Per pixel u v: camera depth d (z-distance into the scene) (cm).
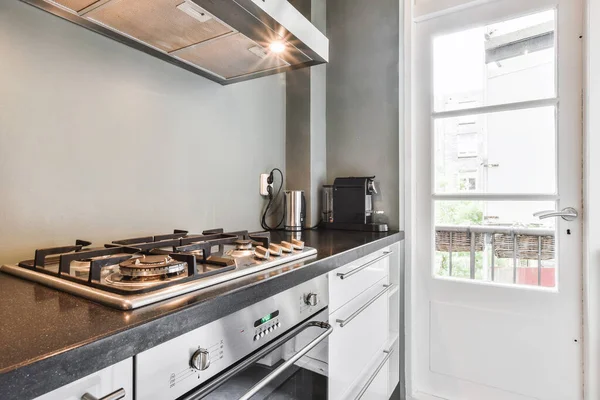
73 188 100
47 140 95
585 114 139
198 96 141
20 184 89
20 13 89
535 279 152
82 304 57
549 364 148
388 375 160
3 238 86
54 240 96
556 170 147
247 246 102
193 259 69
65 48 98
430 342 174
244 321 69
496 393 158
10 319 50
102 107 107
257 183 172
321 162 195
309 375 93
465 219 167
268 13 94
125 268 69
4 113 87
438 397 171
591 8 137
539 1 150
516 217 156
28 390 38
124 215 113
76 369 42
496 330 159
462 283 166
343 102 195
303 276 86
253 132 170
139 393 50
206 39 109
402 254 175
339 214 184
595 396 137
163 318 52
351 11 193
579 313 142
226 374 64
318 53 120
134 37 108
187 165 136
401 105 177
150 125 122
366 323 133
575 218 143
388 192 182
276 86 186
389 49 182
